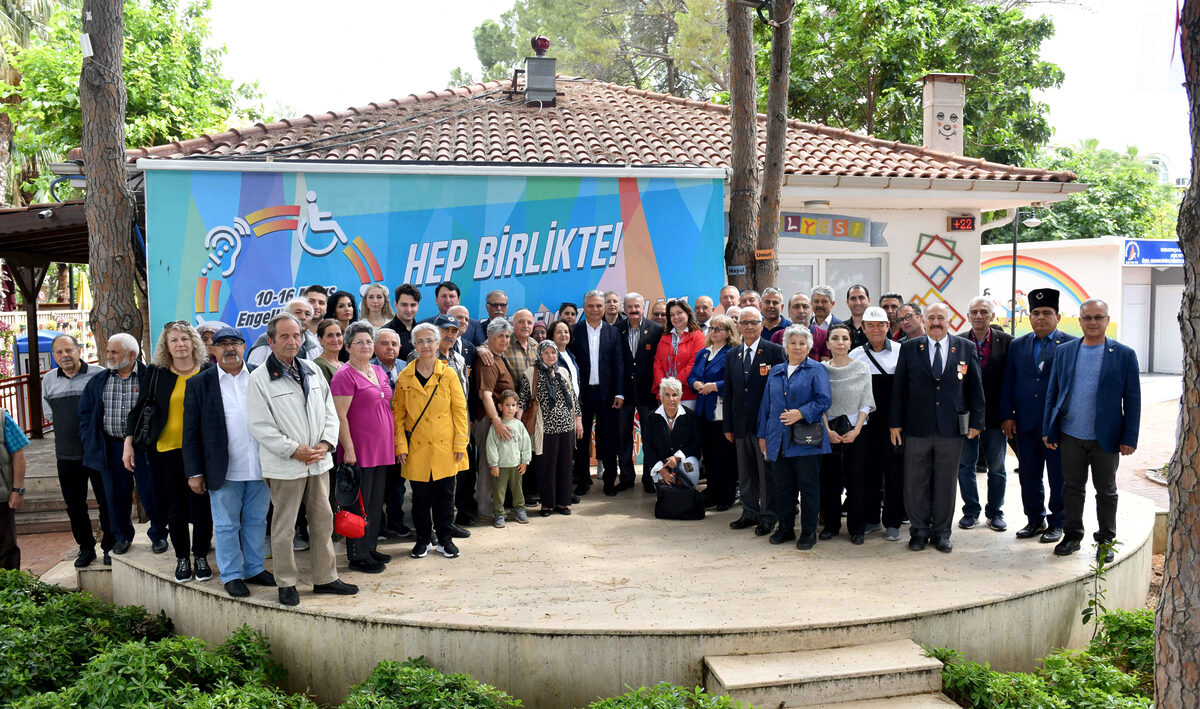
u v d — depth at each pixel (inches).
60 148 657.0
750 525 265.0
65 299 993.5
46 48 629.6
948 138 540.4
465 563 229.5
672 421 282.8
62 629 200.5
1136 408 223.5
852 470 245.4
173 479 214.2
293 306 242.1
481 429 269.0
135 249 304.0
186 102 679.1
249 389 196.5
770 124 328.5
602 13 1095.6
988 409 256.7
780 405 241.8
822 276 459.2
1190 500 124.0
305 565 231.5
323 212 304.2
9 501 249.1
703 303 305.3
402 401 232.7
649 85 1129.4
